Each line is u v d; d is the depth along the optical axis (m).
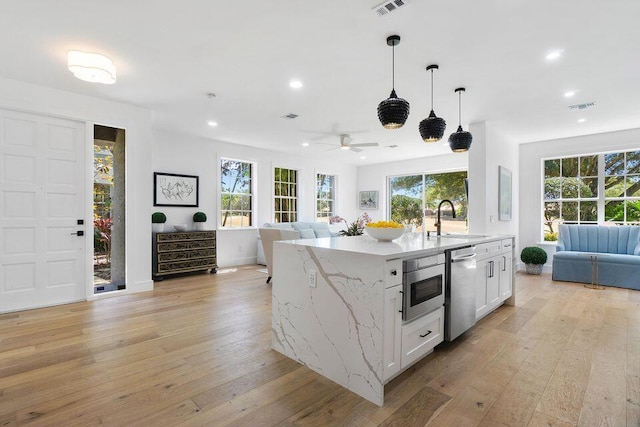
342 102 4.05
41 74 3.27
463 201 7.62
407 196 8.49
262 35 2.52
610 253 5.11
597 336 2.85
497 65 2.99
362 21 2.31
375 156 7.89
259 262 6.75
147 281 4.39
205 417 1.71
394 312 1.97
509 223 5.73
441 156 7.66
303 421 1.69
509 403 1.85
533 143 6.15
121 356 2.42
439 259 2.43
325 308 2.18
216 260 5.90
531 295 4.31
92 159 3.94
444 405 1.83
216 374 2.17
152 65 3.05
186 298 4.03
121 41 2.62
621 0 2.05
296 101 4.02
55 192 3.70
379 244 2.49
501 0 2.06
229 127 5.29
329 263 2.17
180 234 5.34
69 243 3.78
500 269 3.55
